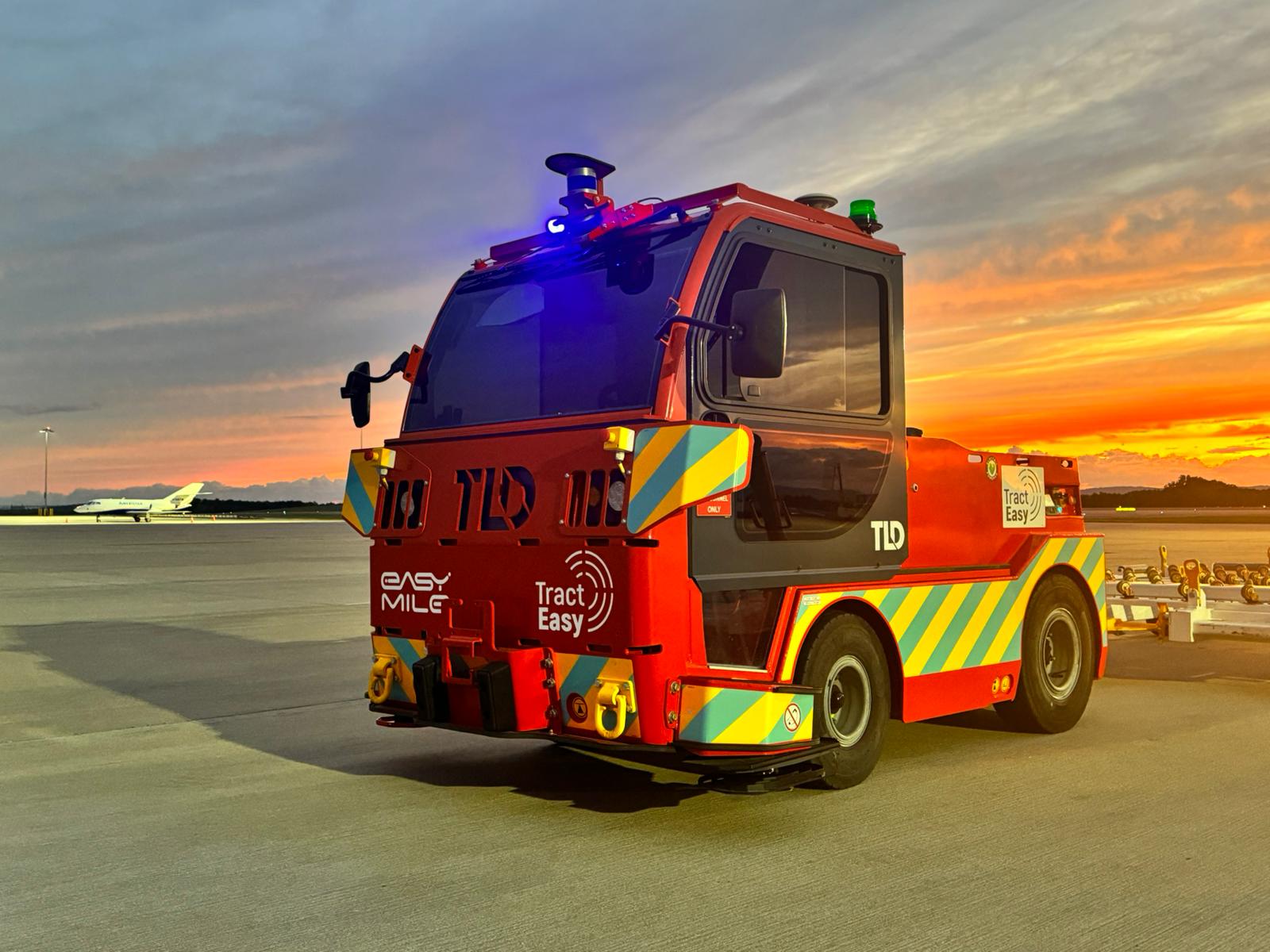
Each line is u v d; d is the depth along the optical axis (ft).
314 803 17.04
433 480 17.42
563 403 16.60
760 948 10.93
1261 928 11.37
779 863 13.67
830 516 17.24
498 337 17.85
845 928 11.43
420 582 17.42
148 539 176.86
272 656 35.35
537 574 15.74
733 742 14.79
